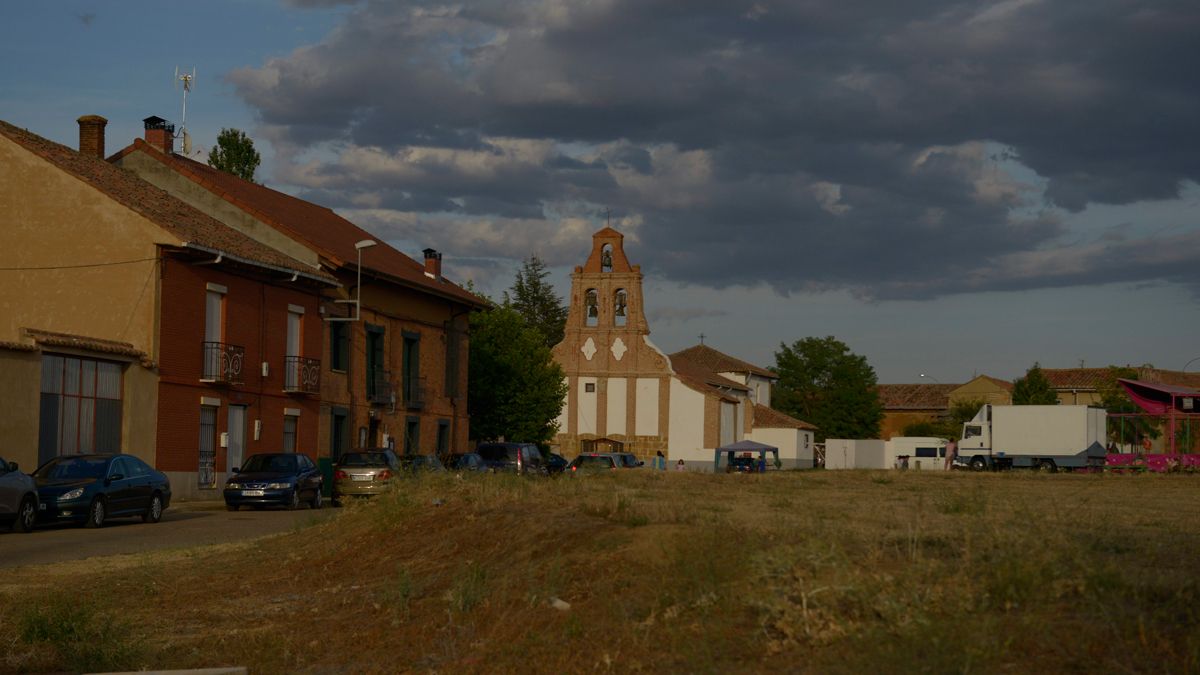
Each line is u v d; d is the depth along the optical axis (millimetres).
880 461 88938
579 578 11109
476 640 10344
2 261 34625
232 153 70062
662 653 8586
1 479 22391
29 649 11352
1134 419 62562
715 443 76938
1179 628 7277
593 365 78688
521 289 112688
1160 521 15188
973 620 7438
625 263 79375
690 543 10727
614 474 26375
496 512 15289
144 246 33906
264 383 38906
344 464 34031
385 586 13094
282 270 38656
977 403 103188
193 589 14344
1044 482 30812
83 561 17109
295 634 11750
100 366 31703
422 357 50938
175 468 34406
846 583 8297
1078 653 7023
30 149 34688
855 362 105250
